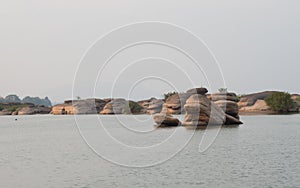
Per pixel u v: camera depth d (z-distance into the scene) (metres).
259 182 24.45
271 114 135.75
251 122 90.50
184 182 24.92
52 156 38.97
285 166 30.02
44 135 72.38
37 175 28.22
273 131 65.56
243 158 34.78
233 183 24.34
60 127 97.75
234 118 80.12
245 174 27.03
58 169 30.70
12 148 47.94
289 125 80.12
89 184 24.97
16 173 29.19
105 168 30.75
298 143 47.19
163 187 23.67
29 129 93.06
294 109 141.50
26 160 36.34
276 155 36.47
